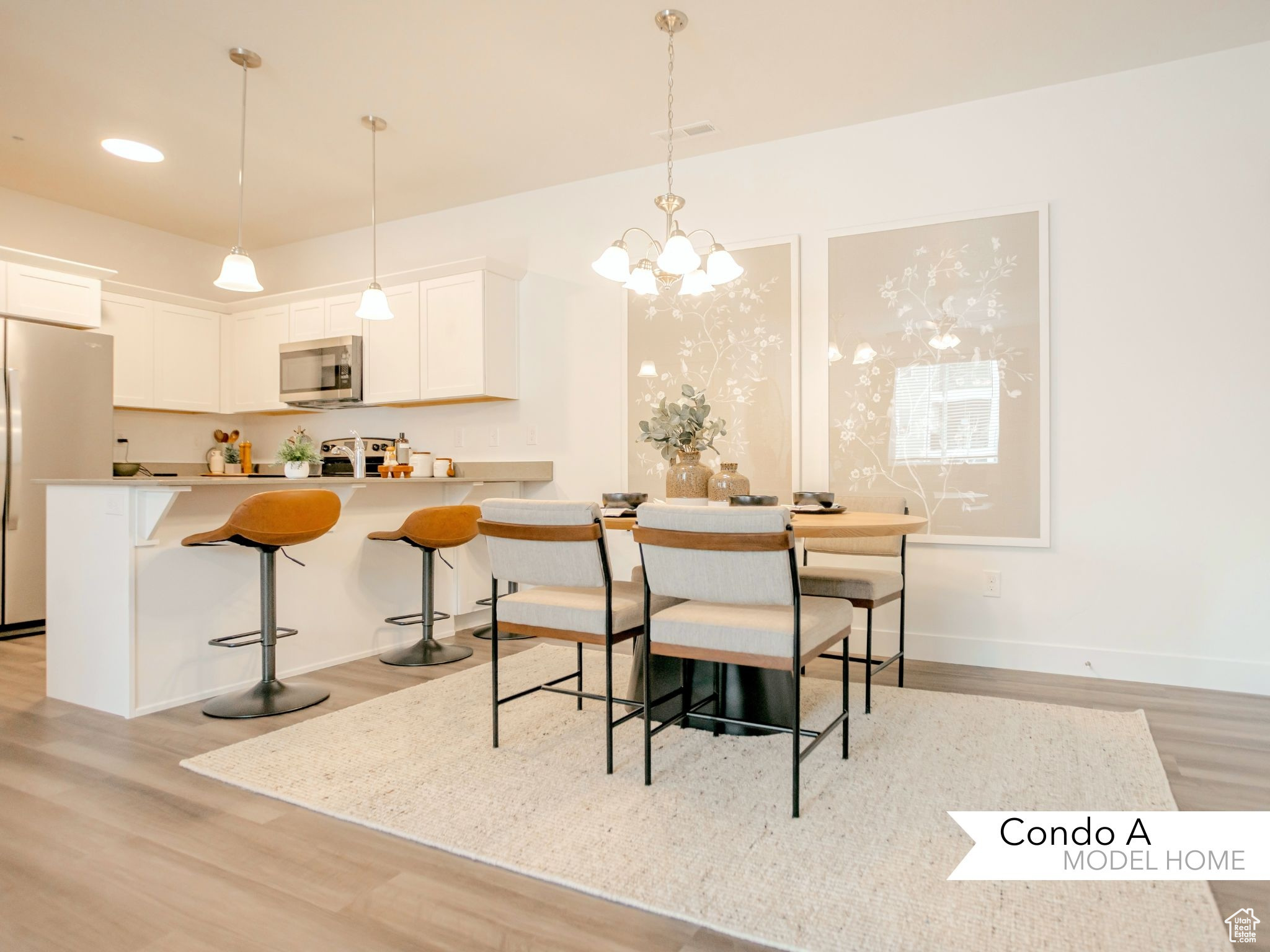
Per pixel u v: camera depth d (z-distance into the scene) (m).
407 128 3.52
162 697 2.67
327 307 4.70
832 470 3.55
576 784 2.00
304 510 2.65
